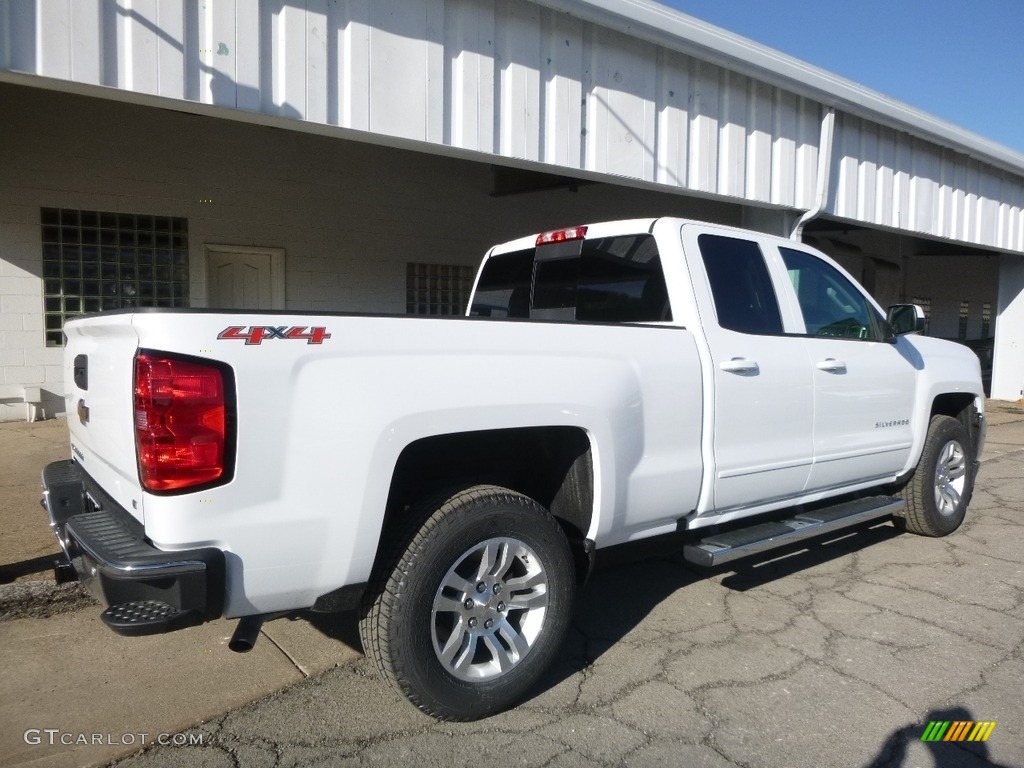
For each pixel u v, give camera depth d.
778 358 4.37
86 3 4.47
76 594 4.38
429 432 3.01
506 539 3.25
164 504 2.58
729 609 4.50
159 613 2.58
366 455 2.86
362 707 3.38
